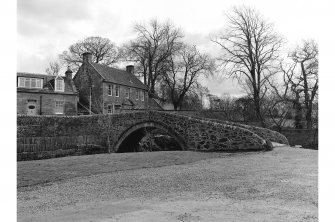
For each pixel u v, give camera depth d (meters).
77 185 8.79
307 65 32.41
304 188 7.14
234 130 17.45
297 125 33.00
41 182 9.34
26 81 34.12
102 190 8.02
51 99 35.25
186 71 52.53
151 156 15.25
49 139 19.83
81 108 38.94
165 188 7.93
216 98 49.66
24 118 18.97
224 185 7.91
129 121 21.97
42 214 5.87
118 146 21.98
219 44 35.38
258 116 33.28
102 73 40.62
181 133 19.66
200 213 5.51
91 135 21.58
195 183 8.38
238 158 13.50
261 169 10.12
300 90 32.62
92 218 5.41
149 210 5.84
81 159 14.80
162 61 52.47
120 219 5.28
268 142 16.56
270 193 6.82
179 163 12.85
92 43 57.22
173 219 5.18
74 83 41.09
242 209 5.68
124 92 43.31
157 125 20.88
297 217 5.06
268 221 4.91
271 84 33.81
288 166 10.54
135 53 53.06
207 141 18.45
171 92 53.00
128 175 10.15
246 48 33.91
